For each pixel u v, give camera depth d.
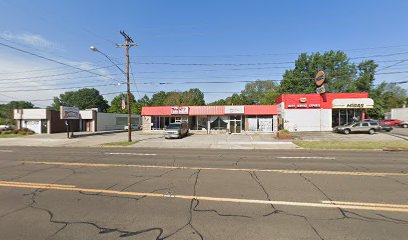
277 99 40.47
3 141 26.91
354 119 35.91
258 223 4.48
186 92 72.38
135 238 3.95
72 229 4.30
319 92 36.12
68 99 95.38
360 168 9.74
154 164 10.92
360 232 4.09
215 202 5.64
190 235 4.03
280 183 7.31
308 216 4.78
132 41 24.56
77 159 12.67
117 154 14.89
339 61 56.97
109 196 6.16
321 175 8.40
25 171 9.42
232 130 35.72
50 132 39.31
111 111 82.75
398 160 11.93
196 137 29.50
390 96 70.25
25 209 5.30
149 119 38.09
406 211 5.03
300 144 20.22
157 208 5.29
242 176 8.30
